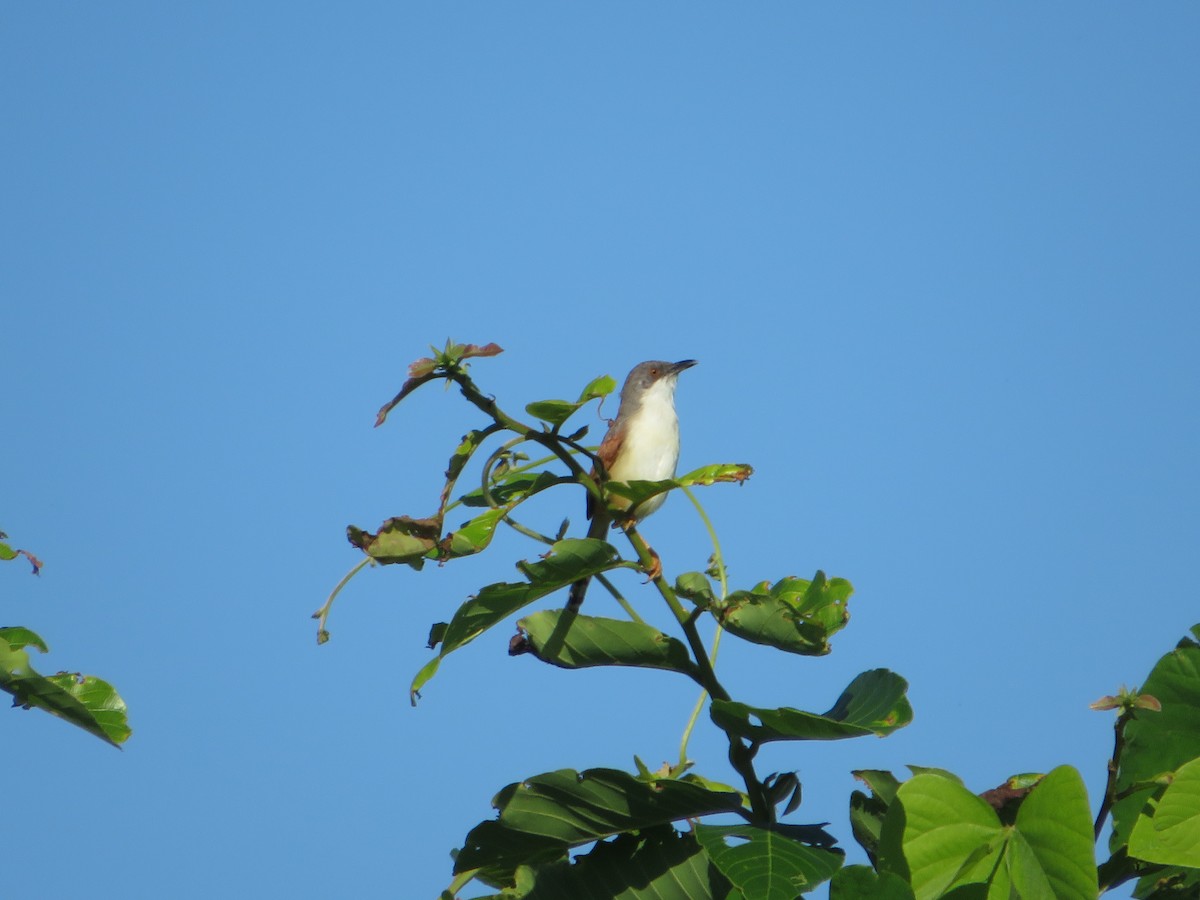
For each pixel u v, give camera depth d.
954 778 6.84
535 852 7.69
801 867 6.55
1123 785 7.39
